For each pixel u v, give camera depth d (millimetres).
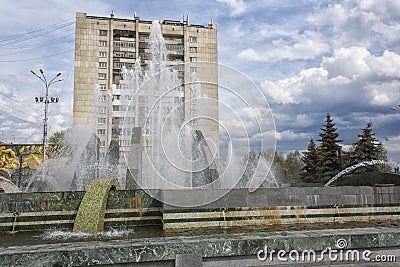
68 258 4188
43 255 4145
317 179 37094
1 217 9133
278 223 9625
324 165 34438
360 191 10164
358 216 10047
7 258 4051
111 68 46781
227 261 4629
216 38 50750
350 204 10062
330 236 4902
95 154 17719
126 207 9641
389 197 10289
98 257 4273
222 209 9375
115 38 47750
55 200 9453
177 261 4461
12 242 7801
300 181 39406
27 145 35000
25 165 34312
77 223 8805
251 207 9547
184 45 49344
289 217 9711
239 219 9430
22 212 9250
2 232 9000
